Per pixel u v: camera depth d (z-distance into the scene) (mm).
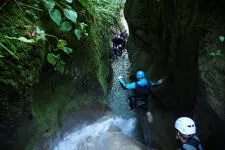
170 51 4504
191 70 3742
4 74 1974
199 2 3121
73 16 1818
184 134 2932
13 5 2547
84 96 4922
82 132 4422
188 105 4227
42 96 3361
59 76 3879
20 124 2391
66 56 3988
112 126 5117
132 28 7781
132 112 6137
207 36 2932
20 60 2193
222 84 2498
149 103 5570
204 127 3420
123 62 10023
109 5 11062
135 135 5180
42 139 3092
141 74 4883
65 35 3885
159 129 4688
